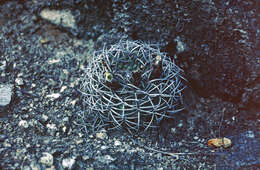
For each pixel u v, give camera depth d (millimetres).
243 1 544
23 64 590
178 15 559
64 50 613
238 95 552
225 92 557
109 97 495
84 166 481
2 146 489
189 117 549
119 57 514
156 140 522
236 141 519
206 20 548
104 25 614
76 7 624
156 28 572
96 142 513
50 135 517
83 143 510
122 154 500
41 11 634
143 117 504
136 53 511
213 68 554
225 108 555
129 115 496
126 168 485
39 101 552
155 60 502
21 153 483
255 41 538
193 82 565
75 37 623
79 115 542
